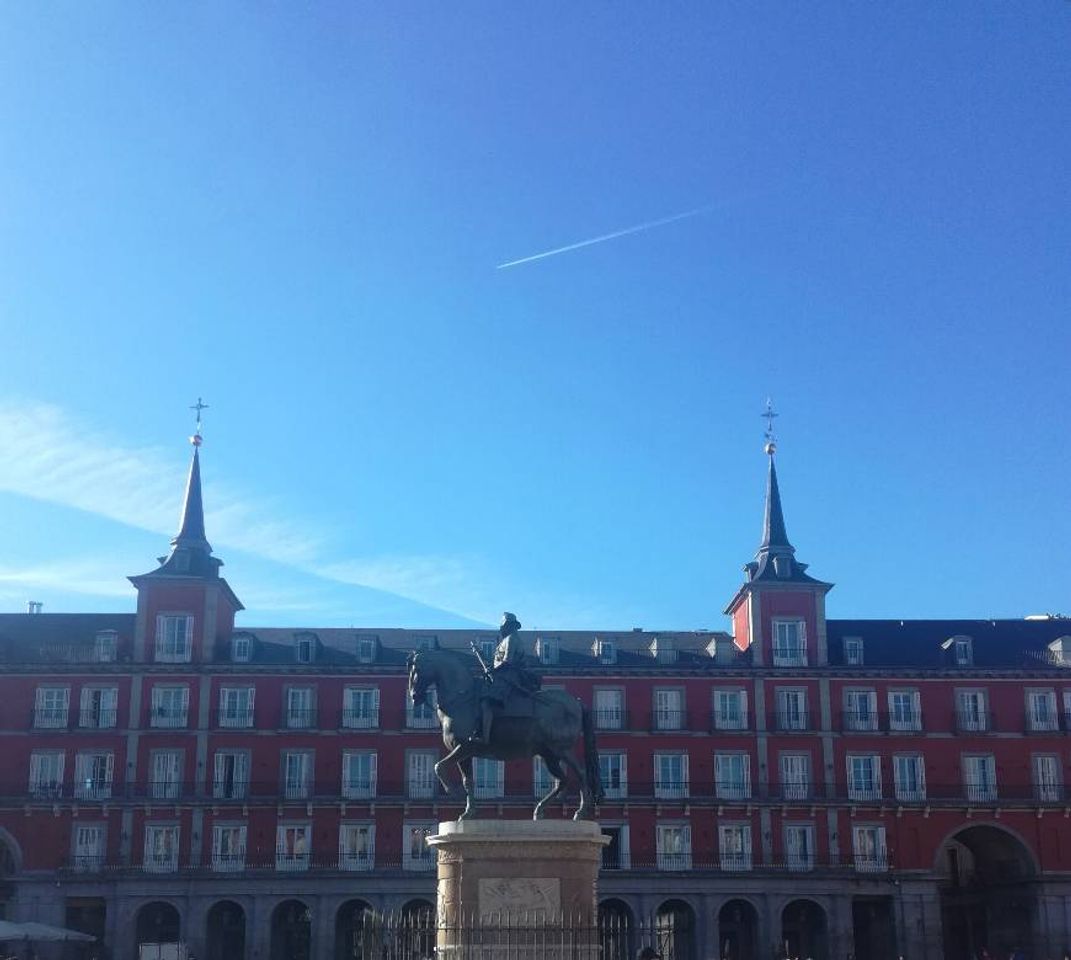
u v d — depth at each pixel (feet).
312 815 218.38
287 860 215.92
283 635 239.91
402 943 84.74
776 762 224.74
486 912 70.18
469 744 74.33
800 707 227.81
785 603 232.94
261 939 210.38
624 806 220.64
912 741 226.58
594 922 70.90
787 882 216.33
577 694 226.79
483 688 75.72
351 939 216.95
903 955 216.13
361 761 222.07
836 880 216.54
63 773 217.77
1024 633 242.17
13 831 214.48
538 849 71.10
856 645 234.58
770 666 228.84
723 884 216.13
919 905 218.38
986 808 222.28
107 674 222.28
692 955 215.51
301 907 220.23
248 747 221.05
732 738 225.56
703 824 221.05
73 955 210.38
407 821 219.00
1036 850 221.87
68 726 219.41
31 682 221.46
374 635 234.58
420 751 222.89
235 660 228.43
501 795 220.02
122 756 218.79
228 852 215.72
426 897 213.05
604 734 224.53
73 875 210.59
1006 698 228.84
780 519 242.58
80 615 239.09
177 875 210.79
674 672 227.81
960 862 253.85
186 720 221.05
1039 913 219.00
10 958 203.00
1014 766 225.76
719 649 232.53
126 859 213.66
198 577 228.02
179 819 216.54
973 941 245.45
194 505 237.45
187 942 209.05
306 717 222.69
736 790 223.10
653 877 215.31
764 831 220.84
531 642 242.78
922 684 229.25
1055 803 221.66
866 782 224.94
